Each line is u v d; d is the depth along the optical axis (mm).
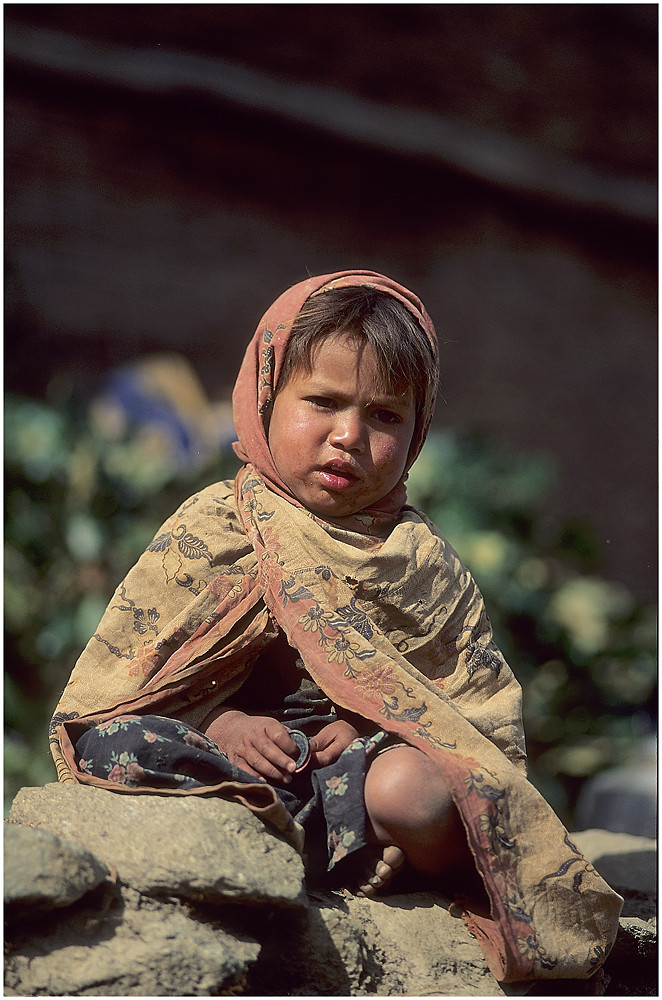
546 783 5625
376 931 2145
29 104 8008
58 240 8055
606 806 4992
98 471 5094
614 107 10500
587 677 5836
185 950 1834
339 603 2361
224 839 1963
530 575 5797
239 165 8828
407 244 9531
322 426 2459
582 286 10305
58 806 2020
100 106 8281
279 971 2033
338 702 2279
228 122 8742
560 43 10227
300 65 9133
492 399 9758
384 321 2521
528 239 10109
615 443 10227
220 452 5449
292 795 2213
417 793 2133
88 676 2432
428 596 2494
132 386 7230
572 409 10117
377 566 2418
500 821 2174
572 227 10297
